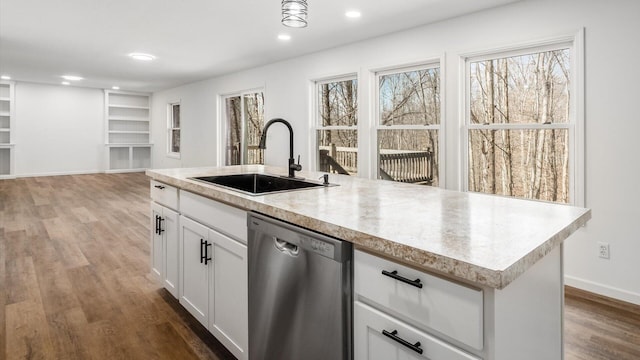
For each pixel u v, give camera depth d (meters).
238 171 2.71
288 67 5.32
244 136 6.48
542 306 1.18
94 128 9.73
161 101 9.55
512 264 0.86
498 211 1.42
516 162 3.21
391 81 4.16
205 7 3.29
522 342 1.05
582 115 2.73
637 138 2.53
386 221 1.25
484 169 3.41
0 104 8.56
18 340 2.03
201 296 2.06
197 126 7.79
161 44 4.59
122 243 3.86
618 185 2.61
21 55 5.30
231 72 6.48
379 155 4.30
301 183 2.23
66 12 3.45
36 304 2.47
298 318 1.37
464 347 0.94
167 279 2.49
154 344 2.02
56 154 9.27
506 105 3.26
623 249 2.60
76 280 2.88
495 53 3.26
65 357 1.88
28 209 5.44
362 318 1.17
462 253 0.93
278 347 1.48
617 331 2.21
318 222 1.26
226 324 1.83
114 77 7.33
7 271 3.05
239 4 3.21
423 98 3.88
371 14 3.39
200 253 2.04
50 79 7.90
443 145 3.60
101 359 1.87
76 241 3.91
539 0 2.93
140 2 3.20
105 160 9.77
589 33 2.69
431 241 1.03
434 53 3.62
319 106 5.04
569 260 2.83
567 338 2.14
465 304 0.92
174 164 8.93
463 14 3.37
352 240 1.14
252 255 1.59
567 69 2.91
